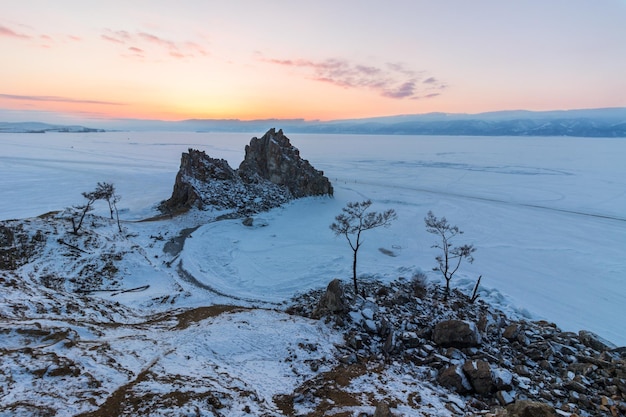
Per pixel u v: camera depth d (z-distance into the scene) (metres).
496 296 41.94
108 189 67.62
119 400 13.69
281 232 64.75
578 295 46.16
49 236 43.25
